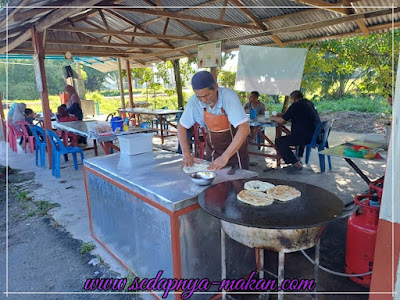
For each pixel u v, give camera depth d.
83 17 6.71
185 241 1.73
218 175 2.06
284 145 4.64
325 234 2.83
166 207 1.66
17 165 5.82
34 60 5.30
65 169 5.39
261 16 5.26
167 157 2.65
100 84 28.91
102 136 4.14
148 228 1.91
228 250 1.98
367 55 6.75
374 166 4.93
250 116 5.42
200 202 1.56
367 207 1.97
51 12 4.35
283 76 6.12
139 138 2.74
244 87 6.62
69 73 10.65
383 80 6.71
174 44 7.77
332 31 5.22
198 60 6.55
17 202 3.97
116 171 2.23
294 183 1.82
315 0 3.52
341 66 7.35
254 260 2.18
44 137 5.57
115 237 2.42
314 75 8.09
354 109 11.57
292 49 5.91
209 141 2.57
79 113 6.67
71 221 3.31
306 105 4.56
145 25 6.86
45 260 2.60
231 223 1.39
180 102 10.02
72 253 2.68
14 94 20.91
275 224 1.28
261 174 4.73
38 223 3.31
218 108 2.27
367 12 4.05
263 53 6.21
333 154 2.69
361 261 2.04
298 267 2.36
